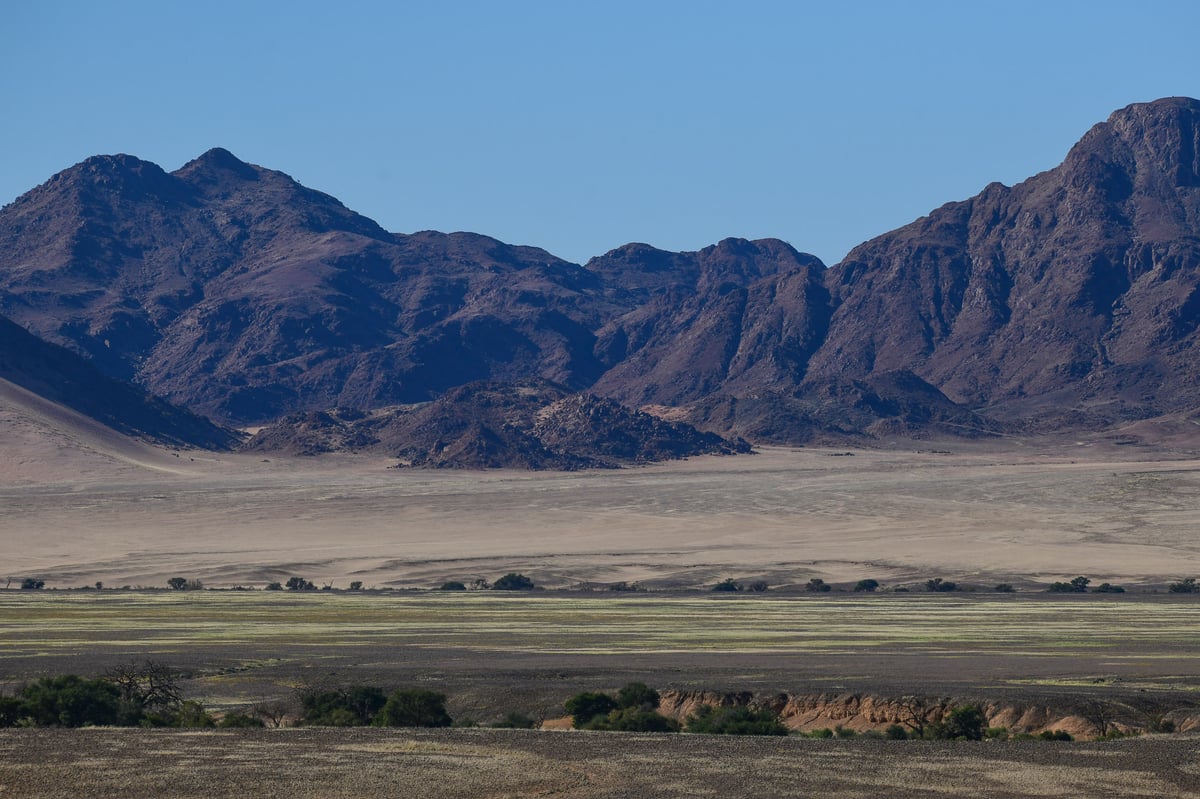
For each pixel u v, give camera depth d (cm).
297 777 15738
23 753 17025
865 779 15775
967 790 15275
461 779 15712
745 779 15738
